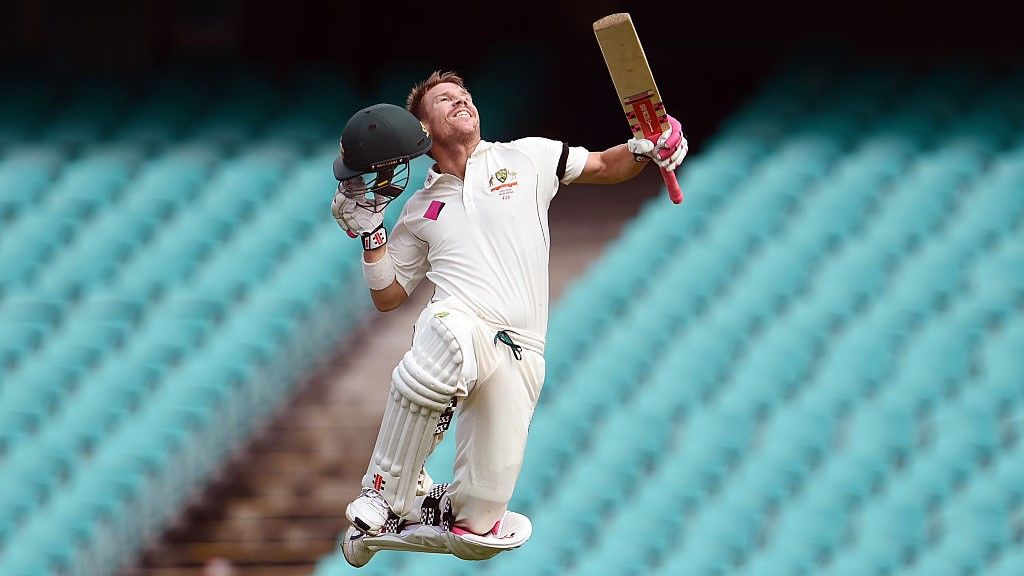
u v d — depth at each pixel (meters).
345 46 61.25
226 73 60.19
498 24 61.53
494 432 18.64
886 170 52.44
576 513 41.88
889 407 43.47
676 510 41.66
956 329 45.50
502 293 18.39
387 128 17.84
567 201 55.81
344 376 46.28
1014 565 39.62
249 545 41.97
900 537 40.47
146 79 59.91
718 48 60.78
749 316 47.06
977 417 42.84
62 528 42.09
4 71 60.22
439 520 19.38
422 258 19.20
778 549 40.53
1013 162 52.22
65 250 50.56
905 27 59.53
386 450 18.48
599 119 59.97
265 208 51.44
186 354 45.75
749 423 43.56
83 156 54.91
